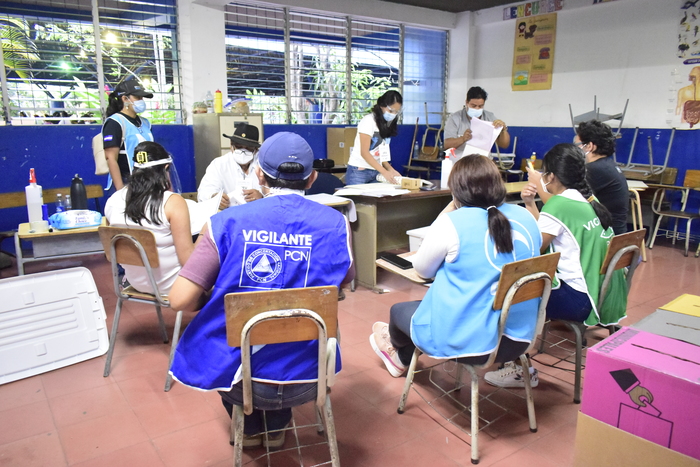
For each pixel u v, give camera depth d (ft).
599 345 4.33
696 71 16.80
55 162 15.08
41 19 14.82
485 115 15.61
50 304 8.30
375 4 21.09
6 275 13.12
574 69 20.15
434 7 22.53
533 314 6.19
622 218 9.85
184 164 17.60
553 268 6.13
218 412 7.07
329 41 21.03
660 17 17.46
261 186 4.99
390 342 8.10
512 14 21.80
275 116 20.24
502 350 6.10
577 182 7.68
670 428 3.88
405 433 6.63
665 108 17.76
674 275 13.92
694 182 16.69
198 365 4.73
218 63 17.43
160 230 7.50
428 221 14.38
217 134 15.89
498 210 5.99
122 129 11.67
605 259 7.27
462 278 5.91
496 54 22.89
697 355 4.09
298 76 20.56
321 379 4.68
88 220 8.82
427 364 8.54
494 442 6.44
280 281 4.59
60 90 15.35
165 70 17.21
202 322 4.70
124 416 6.95
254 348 4.56
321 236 4.67
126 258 7.56
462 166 6.13
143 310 10.85
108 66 16.07
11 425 6.72
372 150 13.48
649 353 4.14
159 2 16.65
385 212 13.38
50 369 8.18
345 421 6.88
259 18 19.27
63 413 7.02
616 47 18.75
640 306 11.46
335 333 4.70
